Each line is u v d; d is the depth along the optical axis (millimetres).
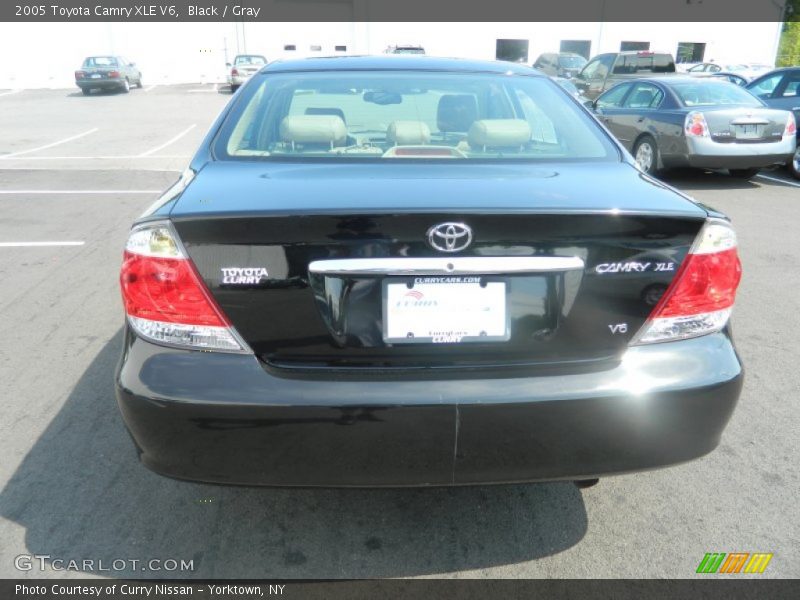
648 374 1774
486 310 1725
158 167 9742
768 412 2979
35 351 3498
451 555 2098
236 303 1702
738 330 3945
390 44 29719
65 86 28188
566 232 1704
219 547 2113
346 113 2541
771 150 8312
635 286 1771
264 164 2164
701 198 7961
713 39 30750
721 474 2521
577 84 15570
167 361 1725
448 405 1689
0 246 5473
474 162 2199
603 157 2336
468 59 3068
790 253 5605
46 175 8977
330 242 1661
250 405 1679
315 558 2076
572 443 1767
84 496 2332
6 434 2709
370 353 1729
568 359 1783
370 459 1731
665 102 8781
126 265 1760
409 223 1651
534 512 2301
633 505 2344
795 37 35094
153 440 1749
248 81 2752
